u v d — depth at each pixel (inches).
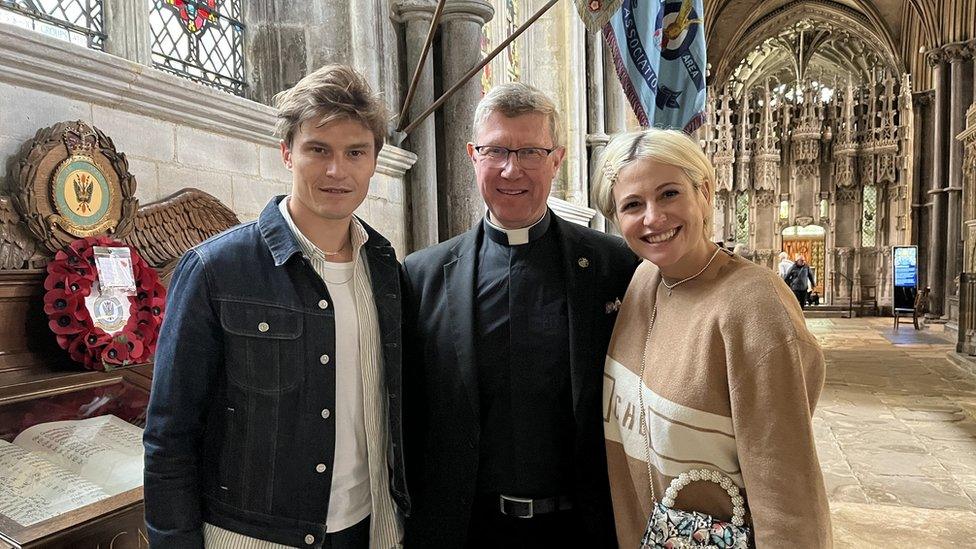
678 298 55.1
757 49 917.8
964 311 351.3
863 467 175.2
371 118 50.9
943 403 250.5
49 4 87.2
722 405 49.6
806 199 749.3
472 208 154.8
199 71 117.6
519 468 64.7
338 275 55.0
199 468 50.7
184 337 47.8
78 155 70.9
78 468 56.1
